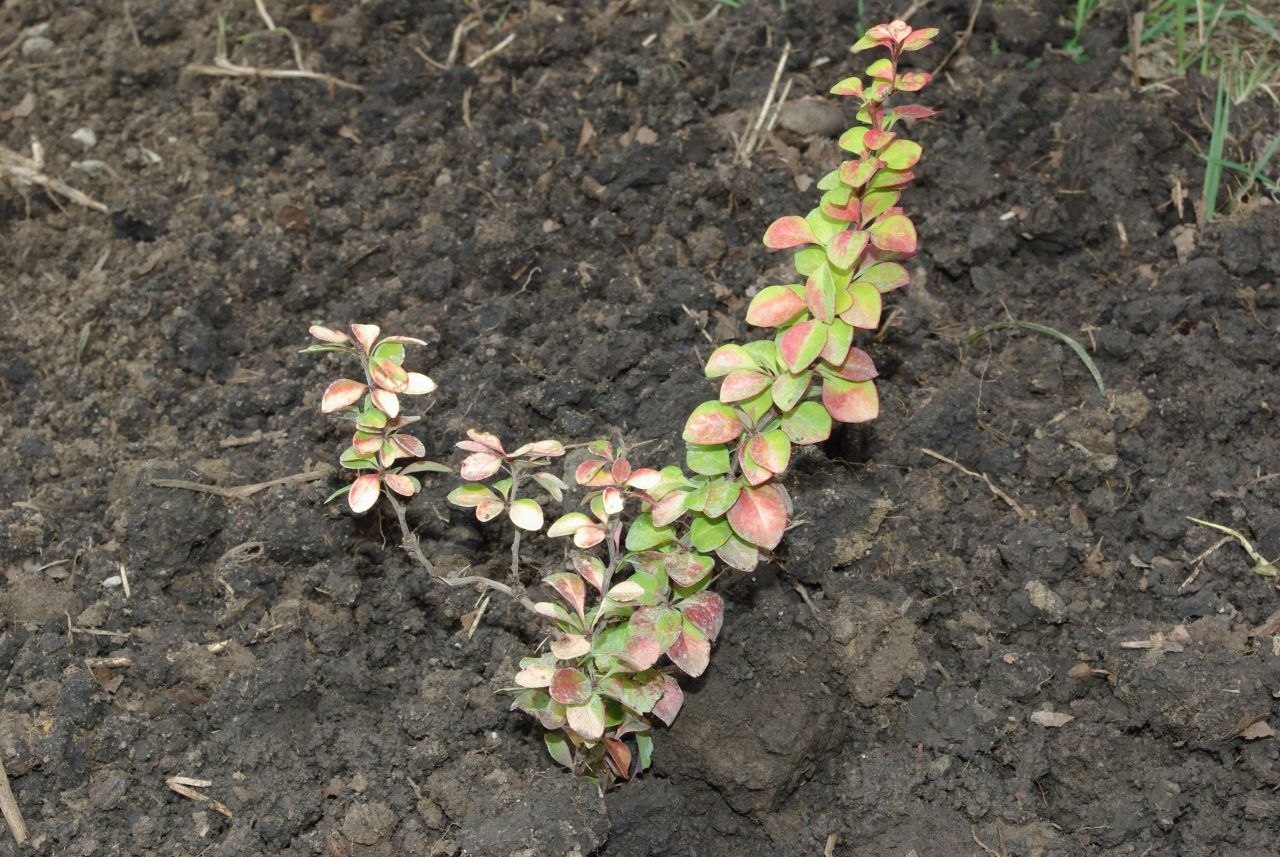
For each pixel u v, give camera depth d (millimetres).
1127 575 1111
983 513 1123
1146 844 1042
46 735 1070
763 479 1011
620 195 1245
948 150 1251
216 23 1361
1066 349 1179
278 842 1052
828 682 1080
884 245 1025
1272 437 1149
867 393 1033
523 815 1029
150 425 1187
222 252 1249
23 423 1196
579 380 1166
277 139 1305
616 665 1005
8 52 1379
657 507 1017
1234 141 1251
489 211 1250
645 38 1329
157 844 1054
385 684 1097
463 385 1173
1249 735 1047
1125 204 1229
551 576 1016
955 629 1093
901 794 1054
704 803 1063
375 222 1257
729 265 1219
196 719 1088
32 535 1140
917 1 1316
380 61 1341
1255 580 1102
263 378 1200
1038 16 1301
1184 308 1186
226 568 1120
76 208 1284
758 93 1287
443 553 1122
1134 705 1062
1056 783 1062
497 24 1350
